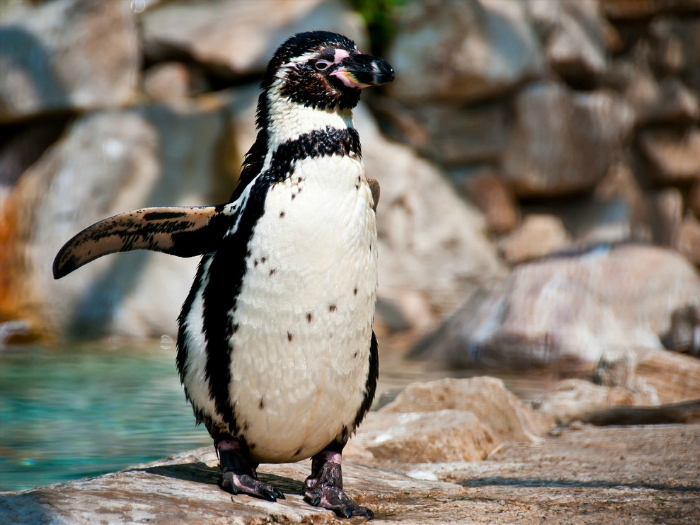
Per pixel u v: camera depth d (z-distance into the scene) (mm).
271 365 8922
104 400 19641
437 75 37219
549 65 39812
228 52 35469
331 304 8883
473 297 29922
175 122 33969
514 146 38656
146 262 32344
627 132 41281
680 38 43312
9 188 34125
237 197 9305
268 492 9250
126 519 8070
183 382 9492
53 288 31531
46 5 34406
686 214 44125
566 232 40344
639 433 14617
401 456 13289
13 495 8336
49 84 33781
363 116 36156
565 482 11242
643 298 27688
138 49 35938
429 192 36562
